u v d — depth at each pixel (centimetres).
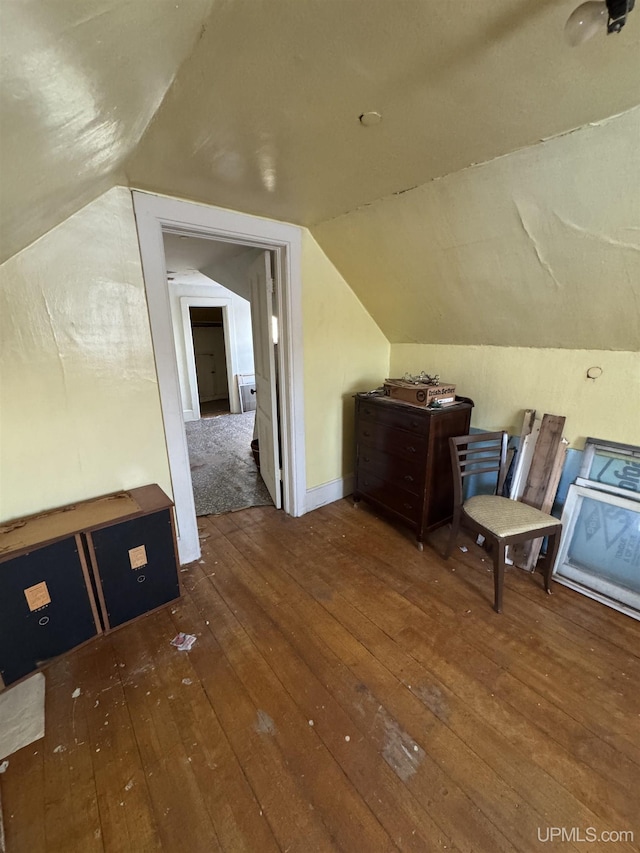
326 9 76
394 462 244
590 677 150
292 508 279
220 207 194
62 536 153
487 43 87
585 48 88
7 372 155
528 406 224
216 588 204
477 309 215
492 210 159
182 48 82
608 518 193
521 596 195
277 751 126
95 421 179
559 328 194
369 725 133
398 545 242
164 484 206
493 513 193
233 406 623
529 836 105
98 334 173
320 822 108
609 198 131
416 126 121
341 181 163
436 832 106
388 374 309
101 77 73
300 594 199
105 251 168
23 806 112
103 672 155
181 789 116
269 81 98
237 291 376
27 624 149
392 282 237
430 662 158
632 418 186
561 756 123
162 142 127
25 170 88
